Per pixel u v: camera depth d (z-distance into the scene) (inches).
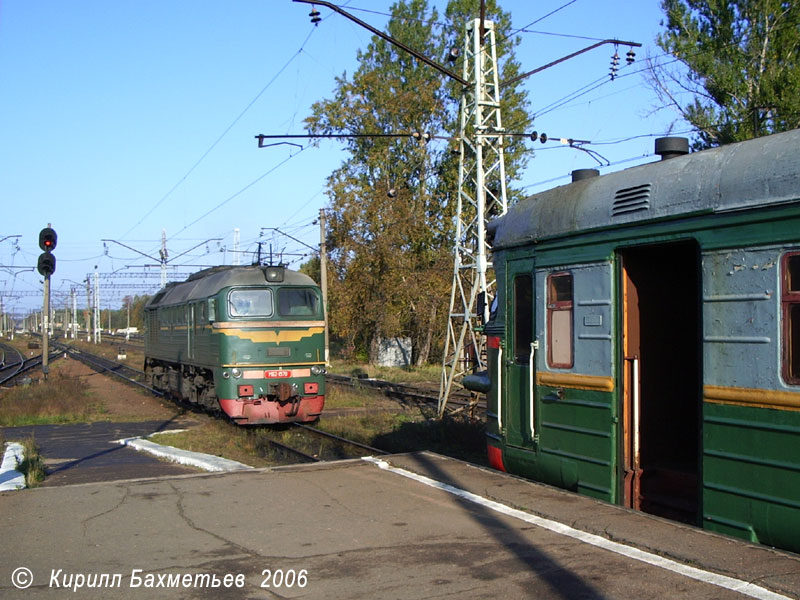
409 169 1470.2
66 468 407.5
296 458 463.5
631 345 241.9
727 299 197.9
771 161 191.2
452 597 161.6
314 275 1782.7
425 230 1355.8
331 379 1069.1
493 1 1385.3
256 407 568.4
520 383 287.1
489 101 633.0
